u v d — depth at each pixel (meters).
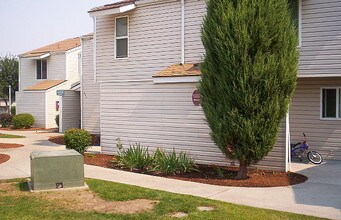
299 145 13.48
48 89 28.31
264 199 7.66
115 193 7.98
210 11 9.70
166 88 12.76
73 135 13.56
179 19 14.09
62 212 6.61
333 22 11.65
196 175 10.30
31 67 31.34
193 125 12.10
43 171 8.29
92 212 6.61
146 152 12.25
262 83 8.97
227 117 9.19
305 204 7.25
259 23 8.93
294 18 12.23
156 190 8.27
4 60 46.12
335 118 13.41
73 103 26.28
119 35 15.80
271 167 10.79
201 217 6.23
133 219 6.21
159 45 14.63
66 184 8.45
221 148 9.50
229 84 9.16
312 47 11.98
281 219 6.17
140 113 13.48
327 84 13.46
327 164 12.36
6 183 9.08
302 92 13.91
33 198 7.59
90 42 22.14
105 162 12.62
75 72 29.80
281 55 9.12
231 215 6.35
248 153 9.29
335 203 7.32
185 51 13.91
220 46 9.19
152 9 14.82
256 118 9.02
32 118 28.41
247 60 8.98
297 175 10.25
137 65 15.24
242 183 9.18
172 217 6.26
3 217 6.29
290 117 14.09
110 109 14.41
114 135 14.27
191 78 11.96
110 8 15.29
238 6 9.12
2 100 52.41
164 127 12.81
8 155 13.99
